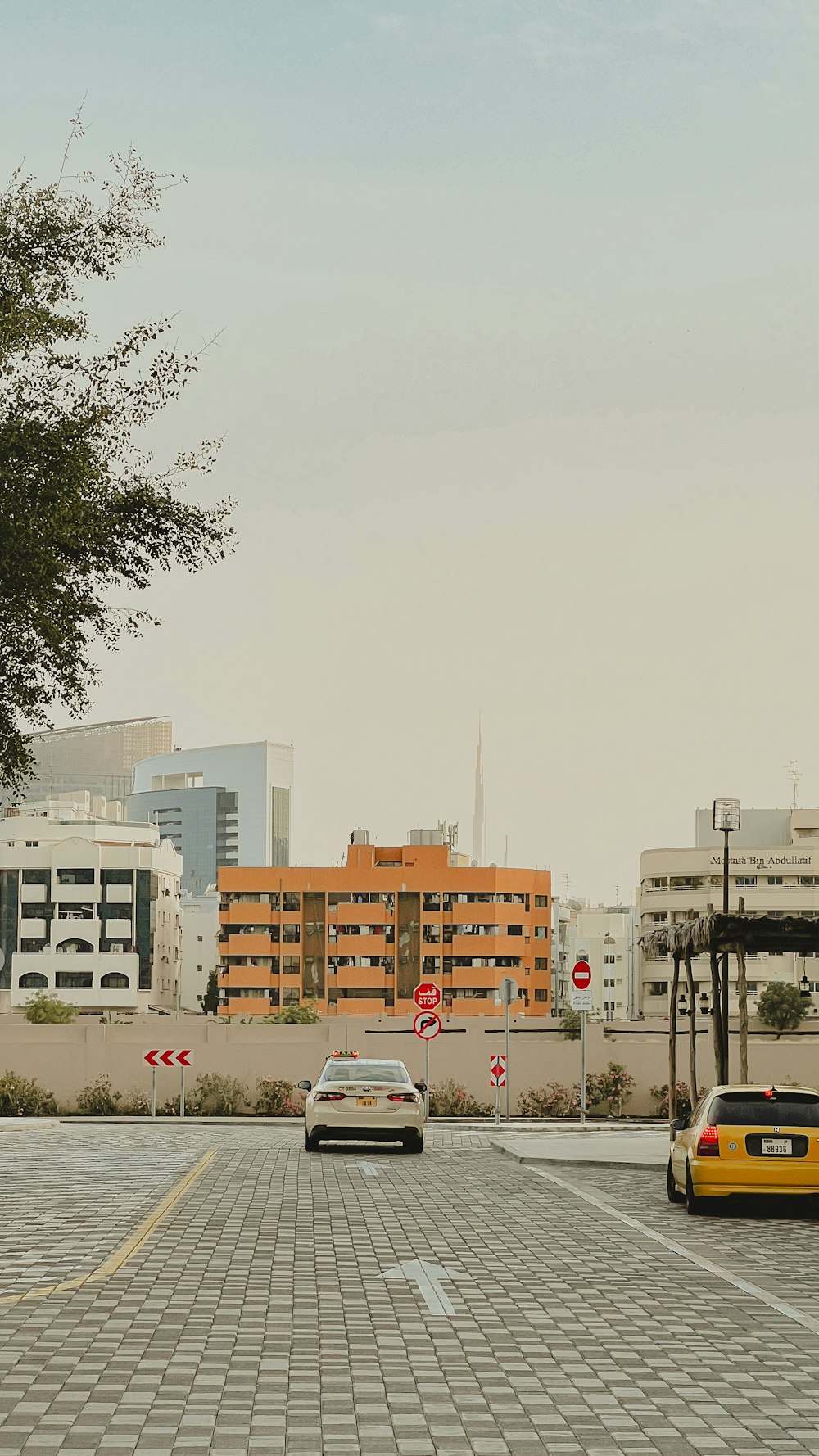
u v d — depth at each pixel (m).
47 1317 11.12
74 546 20.08
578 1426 8.09
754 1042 49.34
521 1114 50.78
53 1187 22.03
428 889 156.75
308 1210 18.89
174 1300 11.89
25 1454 7.37
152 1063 47.94
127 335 20.89
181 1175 23.95
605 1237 16.56
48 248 20.88
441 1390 8.95
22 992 161.12
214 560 22.03
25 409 20.23
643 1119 49.25
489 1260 14.53
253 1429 7.92
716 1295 12.52
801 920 26.08
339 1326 10.90
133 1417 8.16
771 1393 8.94
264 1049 53.25
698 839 166.50
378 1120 29.47
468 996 155.50
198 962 188.00
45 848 163.38
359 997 156.25
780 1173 18.41
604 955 198.12
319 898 157.88
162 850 173.62
